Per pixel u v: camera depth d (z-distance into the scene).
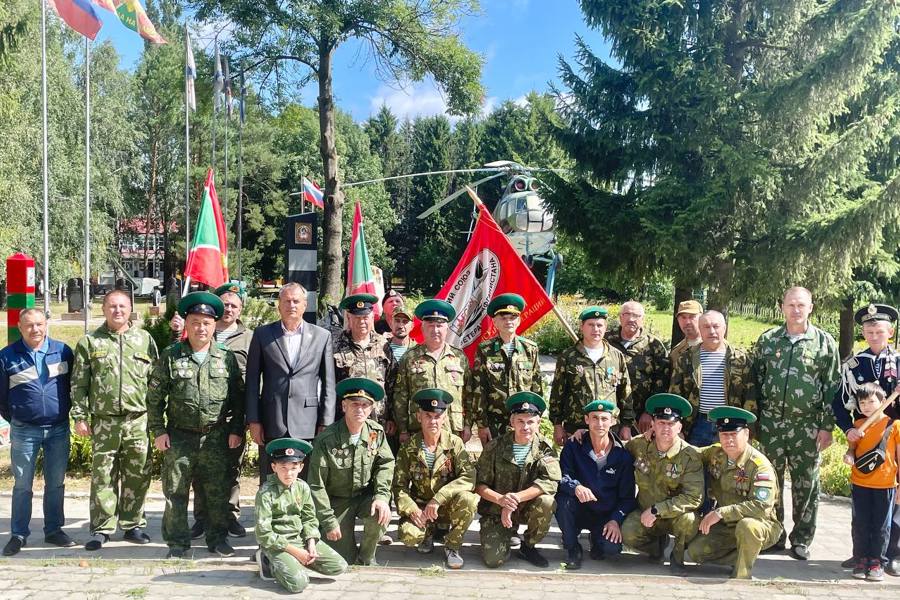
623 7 14.45
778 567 5.61
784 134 14.32
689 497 5.48
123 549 5.77
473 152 59.75
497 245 7.41
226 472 5.74
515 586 4.84
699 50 14.72
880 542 5.27
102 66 34.47
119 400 5.80
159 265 60.66
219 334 6.52
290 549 4.80
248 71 21.59
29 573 4.86
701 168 15.05
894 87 14.16
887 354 5.56
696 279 14.89
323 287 20.55
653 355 6.66
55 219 27.59
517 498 5.50
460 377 6.20
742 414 5.45
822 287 14.17
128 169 39.59
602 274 16.30
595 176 16.08
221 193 44.53
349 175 52.62
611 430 6.32
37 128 26.11
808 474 5.82
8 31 22.33
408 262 61.66
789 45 14.41
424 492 5.78
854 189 15.34
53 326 27.14
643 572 5.52
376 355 6.43
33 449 5.73
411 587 4.78
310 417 5.73
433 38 20.62
